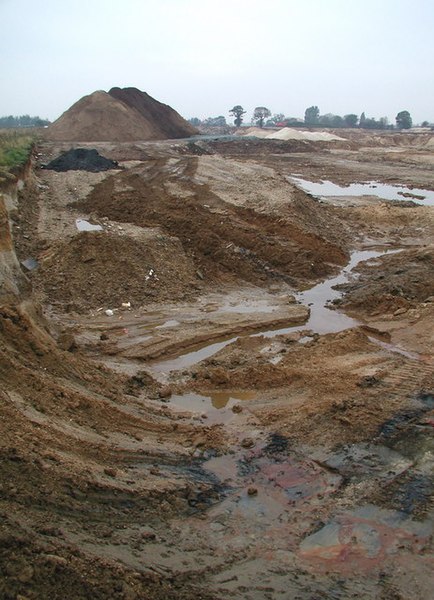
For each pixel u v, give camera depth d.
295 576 5.99
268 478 7.82
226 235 18.34
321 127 111.31
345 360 11.12
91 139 56.75
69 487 6.42
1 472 6.00
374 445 8.33
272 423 9.14
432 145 68.12
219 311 14.16
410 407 9.24
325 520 6.90
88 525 6.07
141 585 5.25
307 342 12.29
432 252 17.48
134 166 31.56
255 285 16.11
